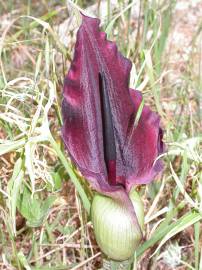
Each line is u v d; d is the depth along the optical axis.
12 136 0.55
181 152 0.51
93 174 0.43
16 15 0.92
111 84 0.45
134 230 0.44
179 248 0.55
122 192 0.42
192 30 0.88
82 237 0.54
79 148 0.45
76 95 0.45
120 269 0.48
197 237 0.49
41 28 0.85
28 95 0.53
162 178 0.60
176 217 0.59
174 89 0.75
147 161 0.45
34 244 0.54
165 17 0.72
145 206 0.59
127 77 0.45
